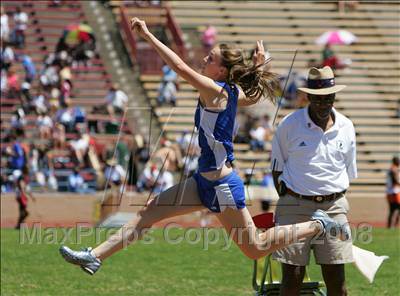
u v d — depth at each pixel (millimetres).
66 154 54125
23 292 24422
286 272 17875
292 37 71500
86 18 69562
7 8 68438
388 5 75250
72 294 24234
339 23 73438
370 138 63344
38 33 67250
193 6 72250
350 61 69188
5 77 60344
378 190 58938
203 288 25359
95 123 57688
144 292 24688
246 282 26391
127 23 66875
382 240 36969
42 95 59000
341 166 17922
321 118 17719
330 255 17797
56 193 49219
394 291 24344
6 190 50000
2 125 57719
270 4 73750
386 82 68312
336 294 18047
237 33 71188
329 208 17828
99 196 48000
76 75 64188
